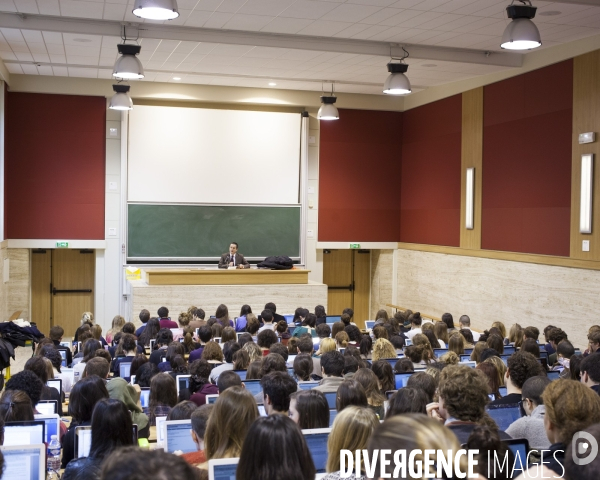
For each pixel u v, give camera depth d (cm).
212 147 1547
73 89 1462
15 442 361
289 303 1360
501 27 1011
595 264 1031
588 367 414
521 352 445
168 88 1495
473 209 1370
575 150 1082
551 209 1141
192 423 342
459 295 1412
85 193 1495
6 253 1412
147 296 1282
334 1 891
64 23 1027
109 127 1499
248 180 1570
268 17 983
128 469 112
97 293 1511
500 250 1284
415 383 436
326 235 1638
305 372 559
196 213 1541
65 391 633
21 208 1459
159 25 1057
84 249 1583
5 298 1409
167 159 1522
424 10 925
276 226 1590
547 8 897
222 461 252
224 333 787
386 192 1677
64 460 410
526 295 1195
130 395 505
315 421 330
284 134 1588
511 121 1256
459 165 1430
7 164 1448
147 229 1514
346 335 792
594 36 1039
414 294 1605
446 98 1480
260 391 506
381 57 1188
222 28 1059
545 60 1149
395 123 1675
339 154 1639
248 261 1573
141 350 845
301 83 1481
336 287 1752
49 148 1471
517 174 1237
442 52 1170
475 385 323
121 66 937
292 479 184
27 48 1177
